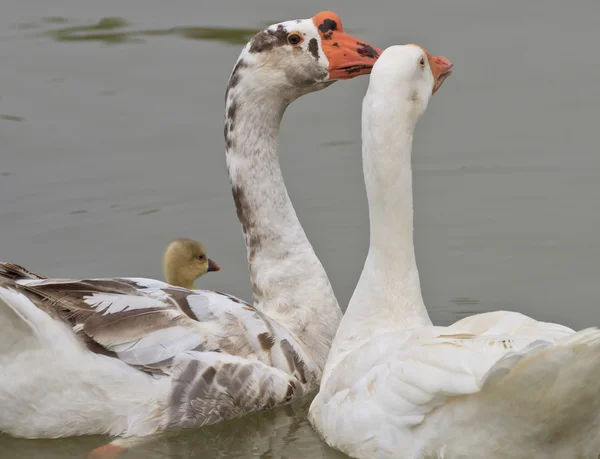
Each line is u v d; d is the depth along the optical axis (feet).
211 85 67.56
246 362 38.04
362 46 42.24
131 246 53.01
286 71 42.27
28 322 35.12
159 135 62.49
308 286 42.55
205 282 50.70
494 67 68.64
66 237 53.62
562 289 48.85
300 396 39.63
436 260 52.03
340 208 56.85
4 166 59.52
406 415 30.94
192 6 80.64
